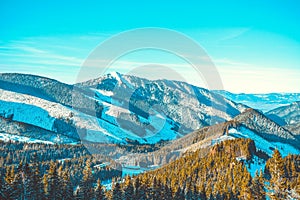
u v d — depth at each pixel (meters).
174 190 55.16
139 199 49.09
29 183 50.44
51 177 53.72
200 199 61.53
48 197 52.03
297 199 26.91
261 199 41.59
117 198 47.97
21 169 50.69
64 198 52.75
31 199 50.31
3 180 53.09
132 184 49.09
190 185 60.50
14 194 48.03
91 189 50.28
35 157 59.09
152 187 51.31
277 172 28.22
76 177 60.25
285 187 27.61
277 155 28.41
